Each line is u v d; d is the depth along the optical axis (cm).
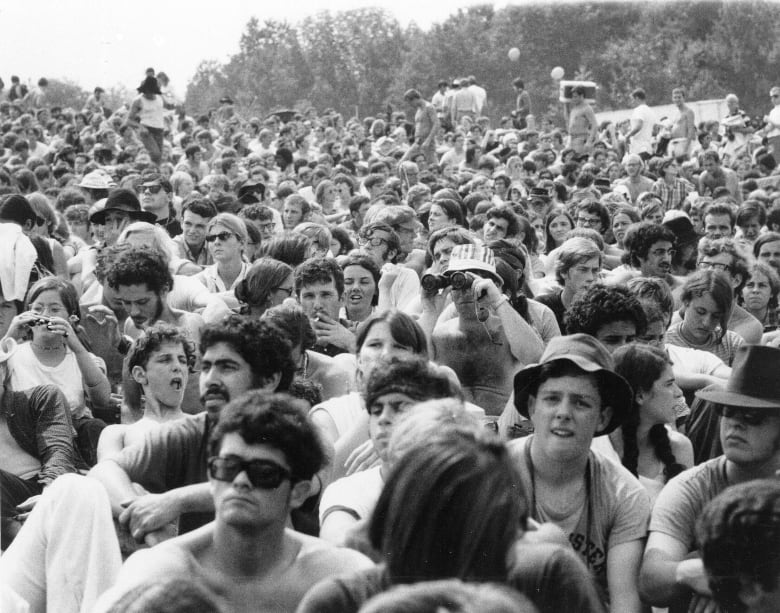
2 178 2428
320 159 3488
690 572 684
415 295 1459
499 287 1121
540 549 532
